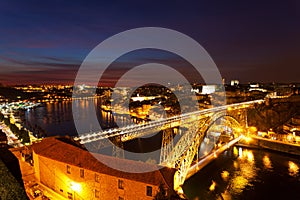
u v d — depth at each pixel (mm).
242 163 93750
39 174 44344
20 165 49688
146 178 34219
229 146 107750
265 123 157250
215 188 70688
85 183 38562
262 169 87125
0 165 33000
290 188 71812
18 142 89875
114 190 35875
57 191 41875
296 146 102062
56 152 44094
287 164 93000
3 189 27312
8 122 127438
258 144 114562
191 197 65500
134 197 34312
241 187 72312
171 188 33062
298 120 135500
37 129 143375
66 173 40625
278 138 120312
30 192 39562
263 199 64812
